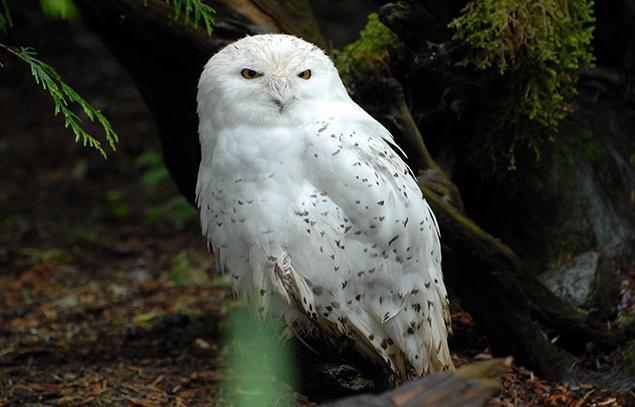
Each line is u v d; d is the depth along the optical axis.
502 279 7.58
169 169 9.20
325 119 5.92
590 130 8.91
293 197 5.82
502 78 7.73
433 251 6.34
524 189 8.61
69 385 8.59
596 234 8.56
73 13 6.76
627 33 8.78
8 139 19.61
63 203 16.53
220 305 10.88
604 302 8.25
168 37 7.66
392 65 7.95
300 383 6.52
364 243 5.96
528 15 7.47
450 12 7.47
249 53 5.94
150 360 9.26
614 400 7.31
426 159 7.65
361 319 6.09
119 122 19.95
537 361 7.77
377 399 3.85
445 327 6.54
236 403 7.88
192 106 8.25
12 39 22.31
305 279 5.86
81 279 12.76
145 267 13.14
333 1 23.84
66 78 21.91
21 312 11.30
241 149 5.84
